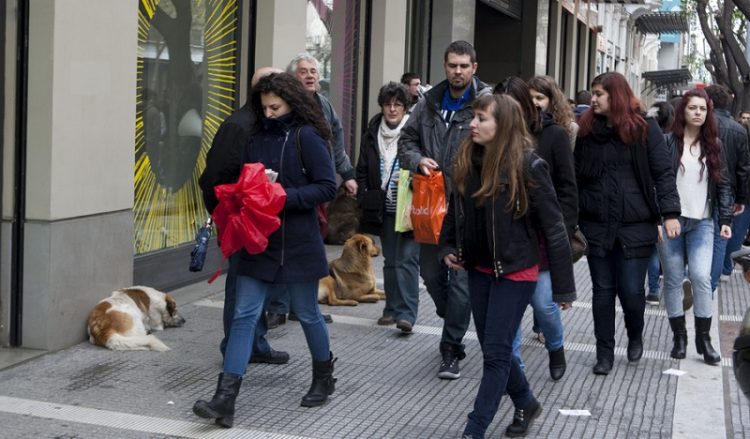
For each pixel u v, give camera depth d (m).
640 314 7.47
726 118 8.70
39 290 7.07
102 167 7.54
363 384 6.77
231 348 5.66
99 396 6.19
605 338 7.33
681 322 7.87
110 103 7.59
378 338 8.20
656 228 7.24
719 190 7.86
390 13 14.95
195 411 5.51
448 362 7.02
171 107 9.64
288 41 11.17
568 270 5.38
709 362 7.70
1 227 7.05
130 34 7.81
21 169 6.98
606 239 7.14
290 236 5.69
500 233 5.26
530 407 5.75
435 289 7.27
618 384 7.05
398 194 7.47
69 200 7.17
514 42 25.09
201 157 10.25
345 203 13.38
